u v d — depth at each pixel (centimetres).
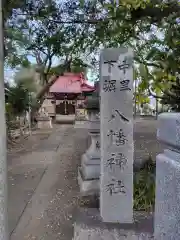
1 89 137
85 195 432
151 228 280
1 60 138
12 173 567
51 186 484
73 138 1027
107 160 321
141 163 445
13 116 820
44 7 345
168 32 253
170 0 254
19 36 356
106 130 320
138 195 359
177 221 91
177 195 91
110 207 313
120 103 316
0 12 138
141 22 286
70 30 355
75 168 602
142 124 1338
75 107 1716
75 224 297
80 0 329
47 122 1366
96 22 324
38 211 379
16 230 327
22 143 914
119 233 270
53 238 307
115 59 309
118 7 257
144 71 265
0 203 139
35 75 503
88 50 473
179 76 295
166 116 100
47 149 824
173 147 96
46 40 367
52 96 1758
